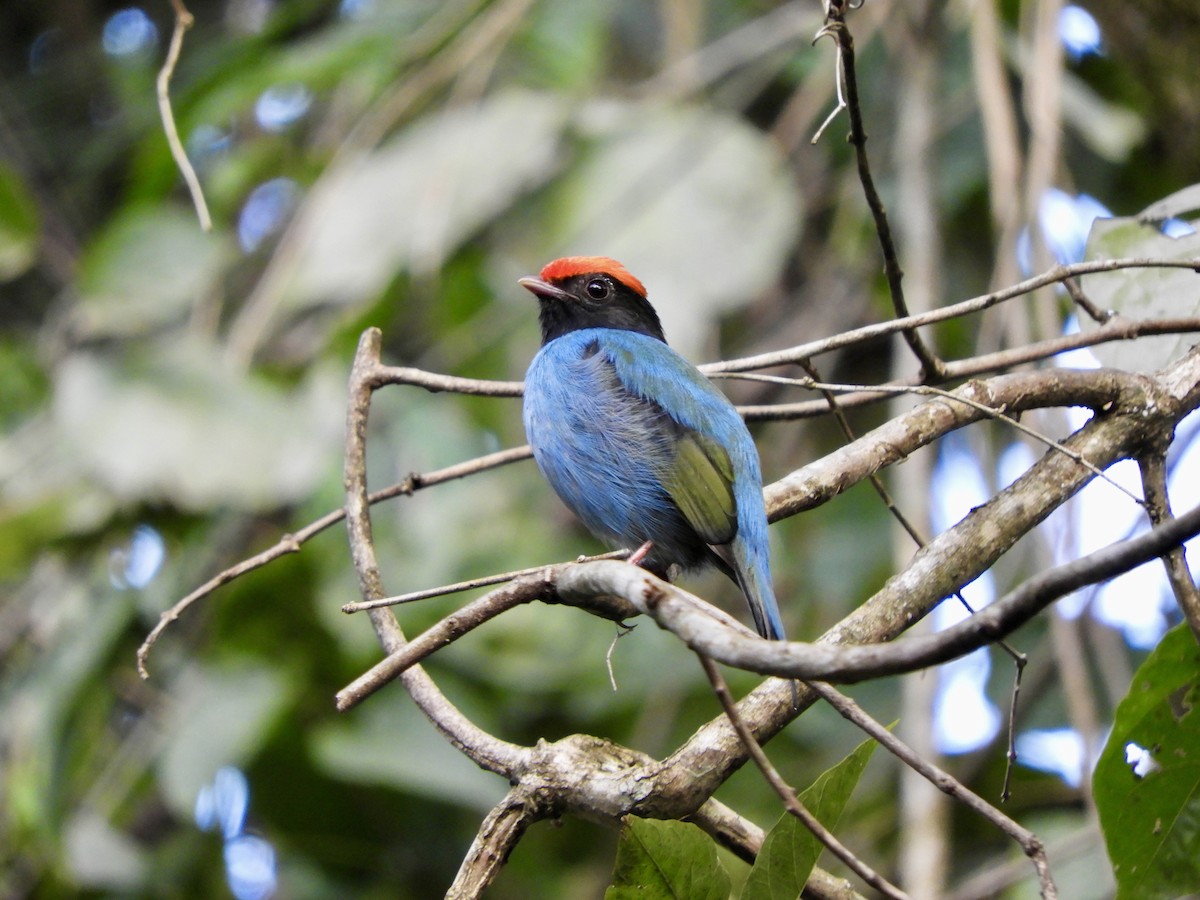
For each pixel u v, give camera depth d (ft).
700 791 19.21
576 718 39.09
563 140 40.73
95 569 38.70
